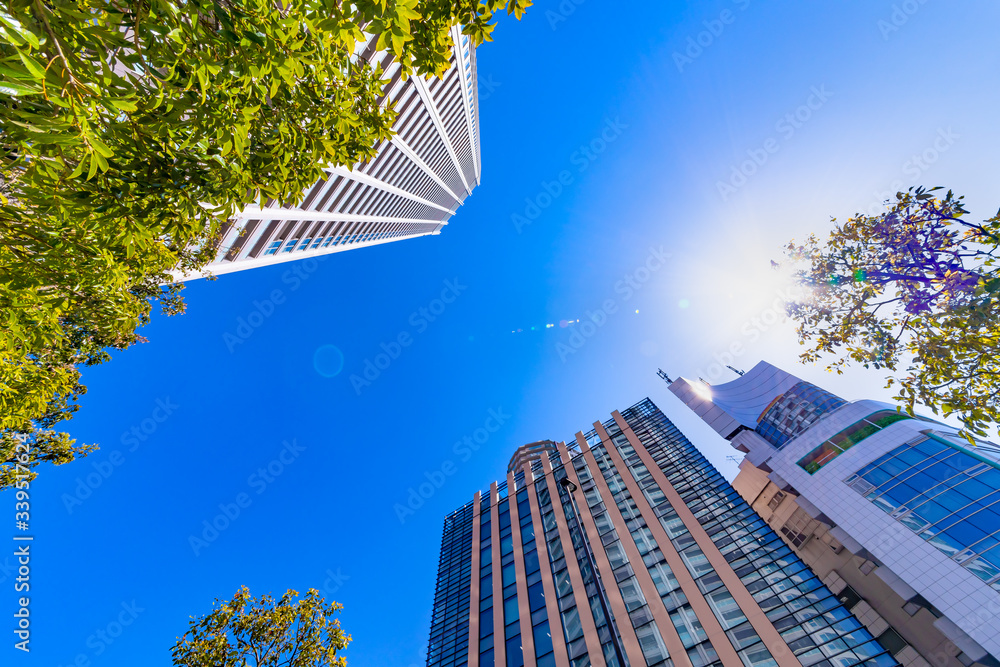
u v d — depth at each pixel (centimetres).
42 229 562
